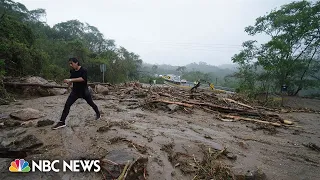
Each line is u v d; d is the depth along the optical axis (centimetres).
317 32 1908
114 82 3688
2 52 1255
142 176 302
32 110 578
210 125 652
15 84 891
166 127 587
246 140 530
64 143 401
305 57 2045
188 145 451
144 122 618
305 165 400
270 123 719
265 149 475
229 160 390
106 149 385
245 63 2070
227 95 1552
